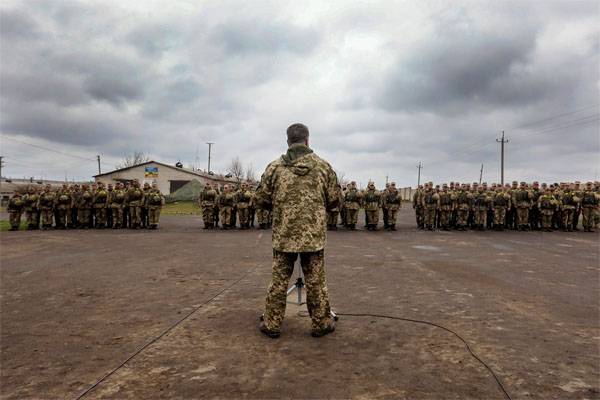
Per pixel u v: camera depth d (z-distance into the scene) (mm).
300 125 3773
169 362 2957
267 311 3551
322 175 3611
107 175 47938
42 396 2443
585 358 3051
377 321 3988
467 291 5355
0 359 3047
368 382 2609
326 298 3543
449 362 2953
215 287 5574
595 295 5164
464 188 16672
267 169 3744
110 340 3455
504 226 17078
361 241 11828
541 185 16953
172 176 47906
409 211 36562
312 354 3102
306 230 3412
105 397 2426
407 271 6863
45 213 16297
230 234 13984
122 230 15680
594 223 16047
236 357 3041
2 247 10266
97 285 5742
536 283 5918
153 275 6477
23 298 5004
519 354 3123
